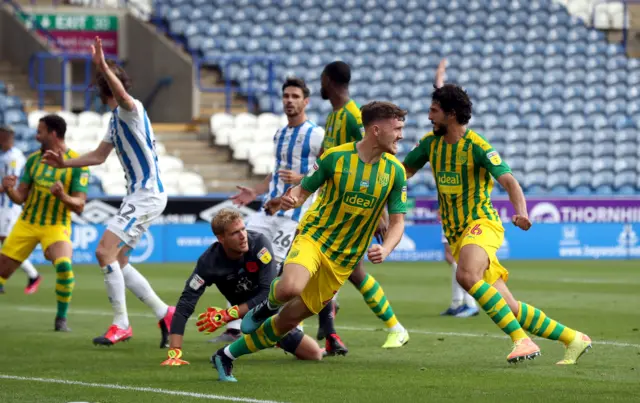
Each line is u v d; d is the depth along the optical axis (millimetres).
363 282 23438
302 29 75125
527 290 39281
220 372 18844
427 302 35281
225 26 73438
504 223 56938
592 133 69562
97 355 22625
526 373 19797
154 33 70250
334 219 18688
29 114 61812
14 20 72000
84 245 51688
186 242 53719
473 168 20469
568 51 76812
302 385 18359
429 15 78375
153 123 70250
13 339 25578
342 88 24797
